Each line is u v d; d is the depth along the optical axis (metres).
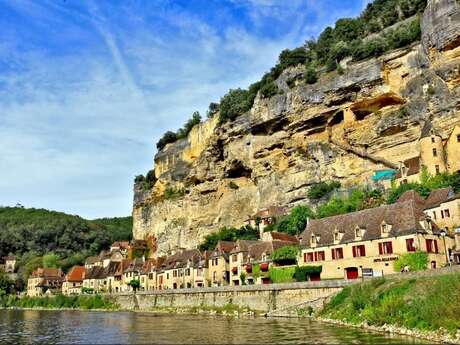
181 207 154.38
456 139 84.75
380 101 103.31
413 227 61.69
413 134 94.94
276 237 89.25
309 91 113.06
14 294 159.25
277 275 76.44
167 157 171.12
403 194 76.06
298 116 115.06
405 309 42.03
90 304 112.81
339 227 71.81
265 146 124.88
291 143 118.12
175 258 117.88
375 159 100.31
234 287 72.31
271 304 64.50
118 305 105.69
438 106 88.69
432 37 90.31
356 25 124.94
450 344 33.38
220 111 146.25
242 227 122.12
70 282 158.00
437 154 84.88
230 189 139.88
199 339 42.03
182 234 149.50
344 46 112.00
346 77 106.69
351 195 95.44
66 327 61.25
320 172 110.31
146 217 173.88
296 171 115.88
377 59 102.69
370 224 67.94
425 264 59.53
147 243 167.75
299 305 59.53
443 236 63.12
